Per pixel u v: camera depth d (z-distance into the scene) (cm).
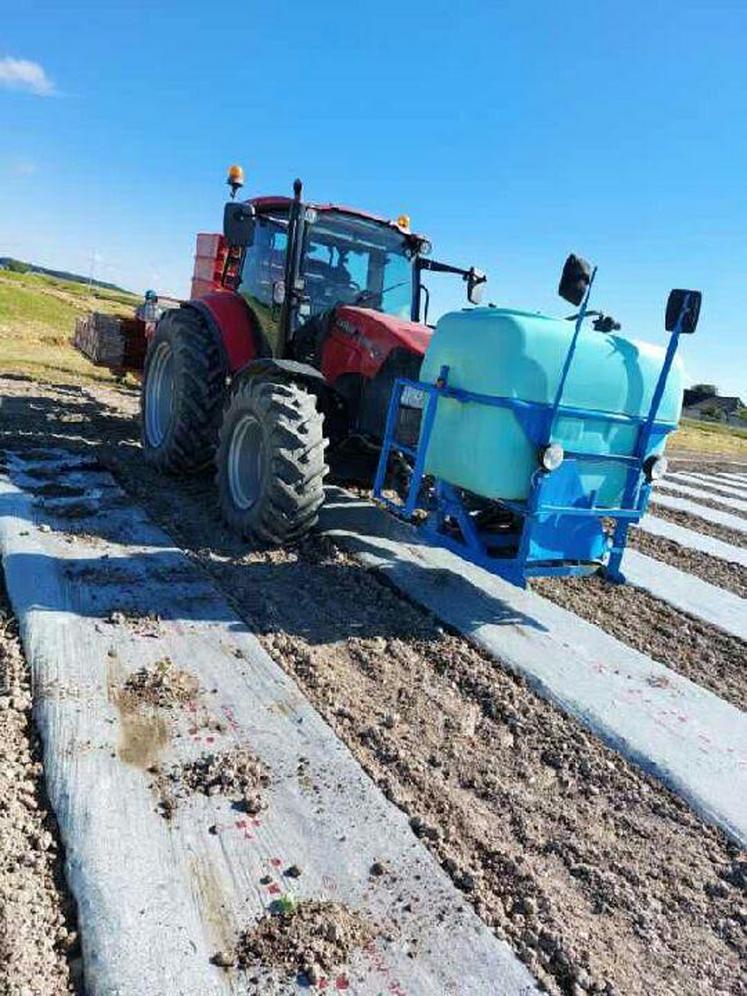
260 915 217
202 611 391
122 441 750
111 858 227
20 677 314
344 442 537
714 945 236
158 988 191
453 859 249
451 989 204
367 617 423
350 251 578
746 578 632
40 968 196
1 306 2011
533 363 388
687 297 411
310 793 269
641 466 439
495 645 407
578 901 246
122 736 284
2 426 745
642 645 449
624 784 309
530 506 399
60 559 425
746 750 340
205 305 620
